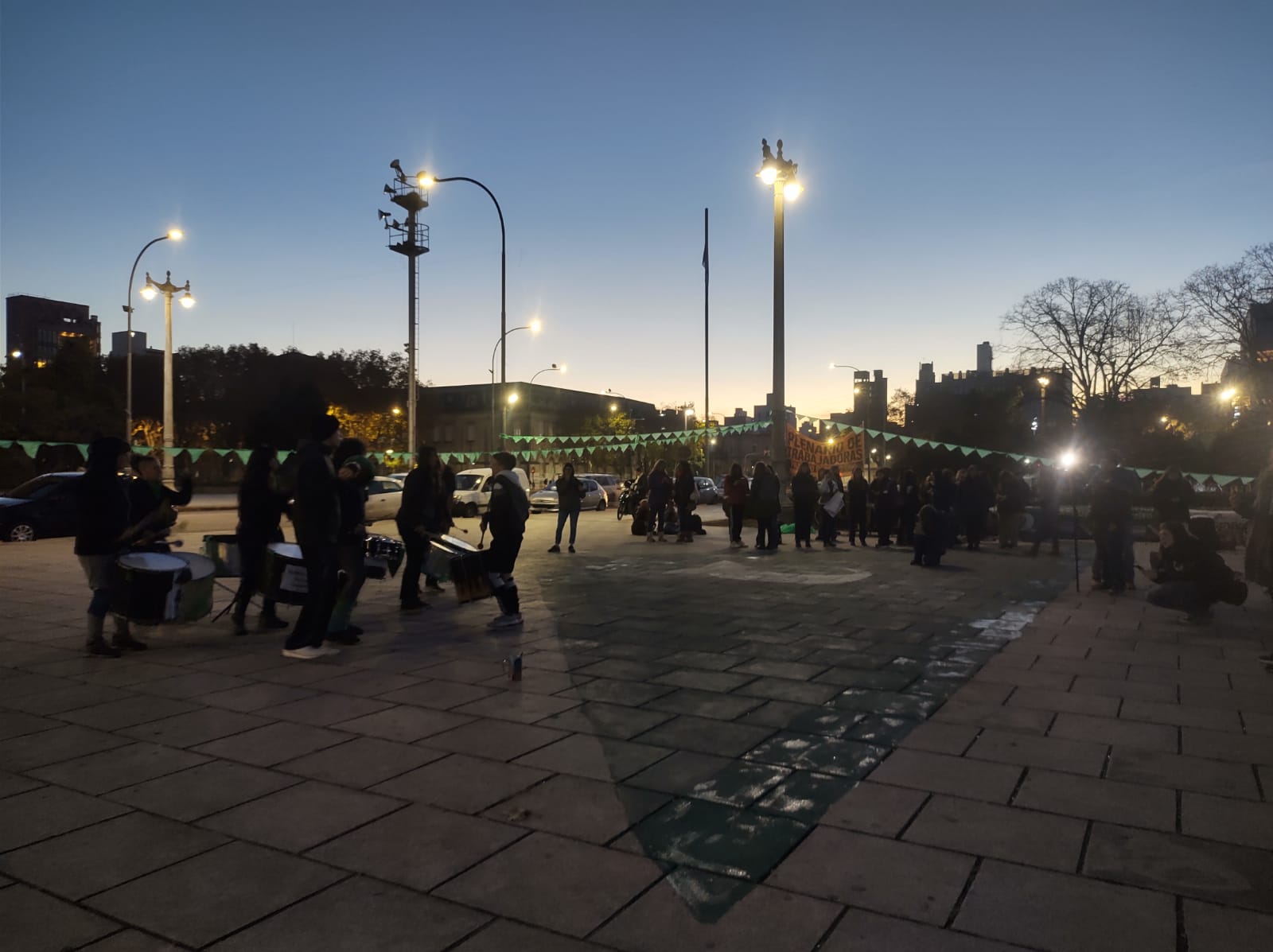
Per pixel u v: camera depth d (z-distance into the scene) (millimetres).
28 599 10016
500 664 6688
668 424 88875
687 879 3182
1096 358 49719
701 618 8734
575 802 3920
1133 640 7641
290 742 4781
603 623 8469
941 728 5055
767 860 3338
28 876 3207
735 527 17125
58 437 41375
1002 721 5191
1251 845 3445
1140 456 44750
